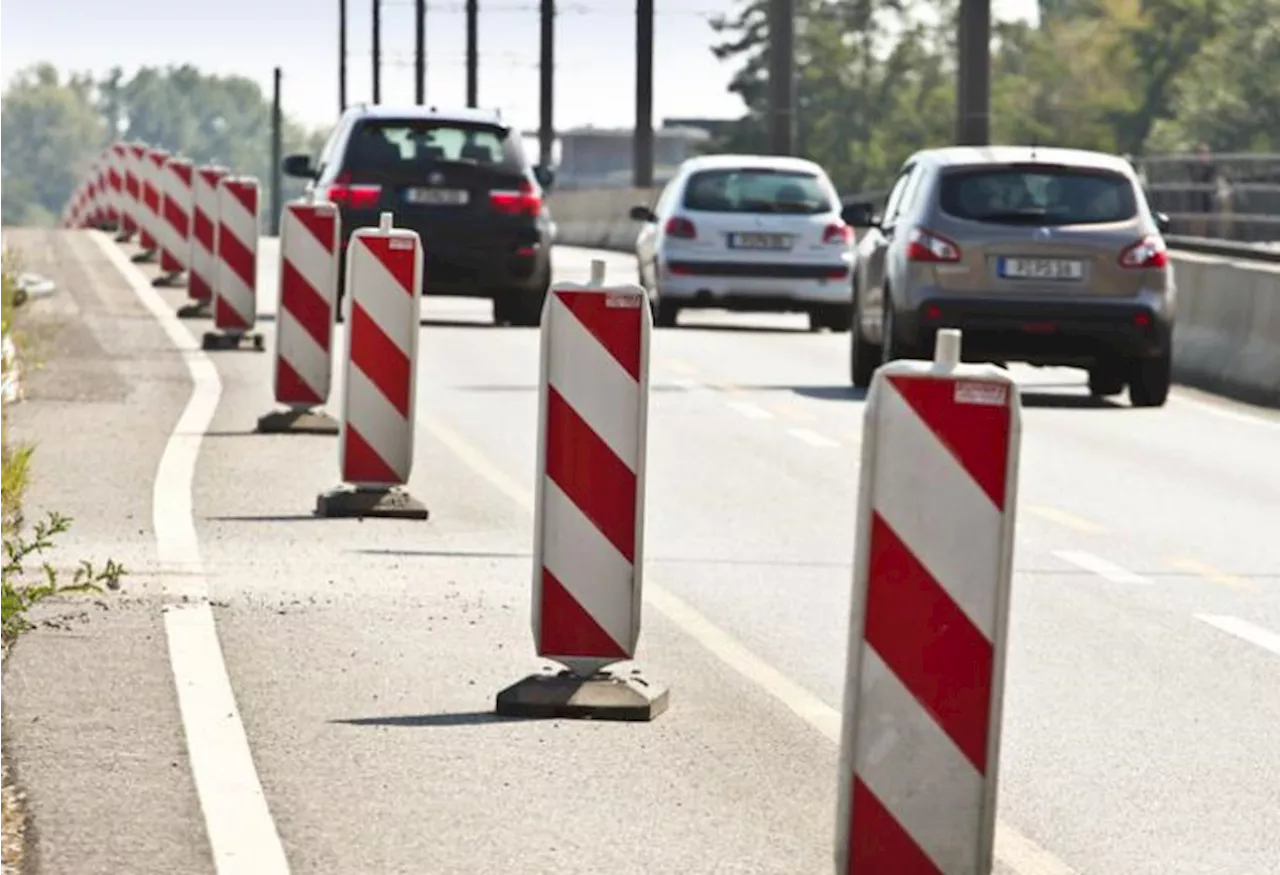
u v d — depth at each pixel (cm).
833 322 6331
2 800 1549
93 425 3516
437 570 2436
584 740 1764
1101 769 1738
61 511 2723
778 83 10819
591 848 1485
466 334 5719
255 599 2239
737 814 1570
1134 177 4584
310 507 2827
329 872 1422
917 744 1263
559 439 1856
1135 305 4491
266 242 11031
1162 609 2373
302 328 3488
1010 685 2014
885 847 1268
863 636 1264
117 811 1531
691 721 1834
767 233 6244
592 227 12988
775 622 2241
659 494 3120
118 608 2170
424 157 5884
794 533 2800
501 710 1836
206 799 1566
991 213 4512
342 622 2148
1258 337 4912
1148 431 4088
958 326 4491
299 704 1839
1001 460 1251
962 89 7925
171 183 6762
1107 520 2992
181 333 5178
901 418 1255
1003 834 1563
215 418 3641
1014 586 2494
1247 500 3209
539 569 1858
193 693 1856
